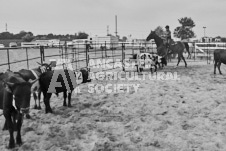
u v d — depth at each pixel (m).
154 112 6.93
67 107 7.48
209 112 6.80
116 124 6.09
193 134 5.45
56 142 5.14
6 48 8.66
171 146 4.95
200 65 16.73
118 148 4.88
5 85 4.53
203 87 9.69
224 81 10.81
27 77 6.48
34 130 5.73
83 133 5.60
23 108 4.32
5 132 5.59
